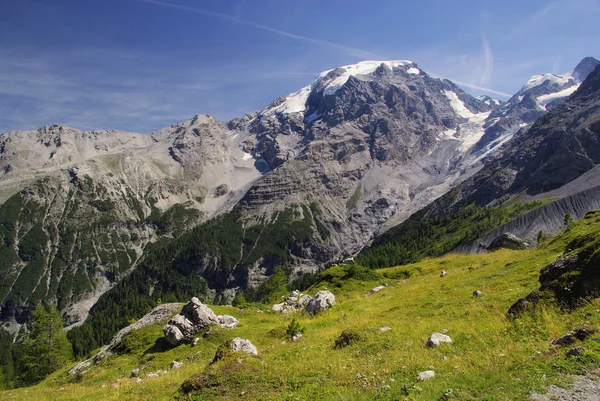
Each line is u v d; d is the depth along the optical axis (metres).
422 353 19.28
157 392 22.92
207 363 31.28
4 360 165.62
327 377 18.41
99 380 36.88
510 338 18.34
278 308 53.69
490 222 197.62
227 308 51.41
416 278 56.84
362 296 50.66
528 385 12.80
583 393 11.46
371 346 22.28
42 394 33.66
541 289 21.92
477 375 14.77
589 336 14.77
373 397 14.80
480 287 33.19
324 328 33.59
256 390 18.05
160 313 53.53
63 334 87.44
